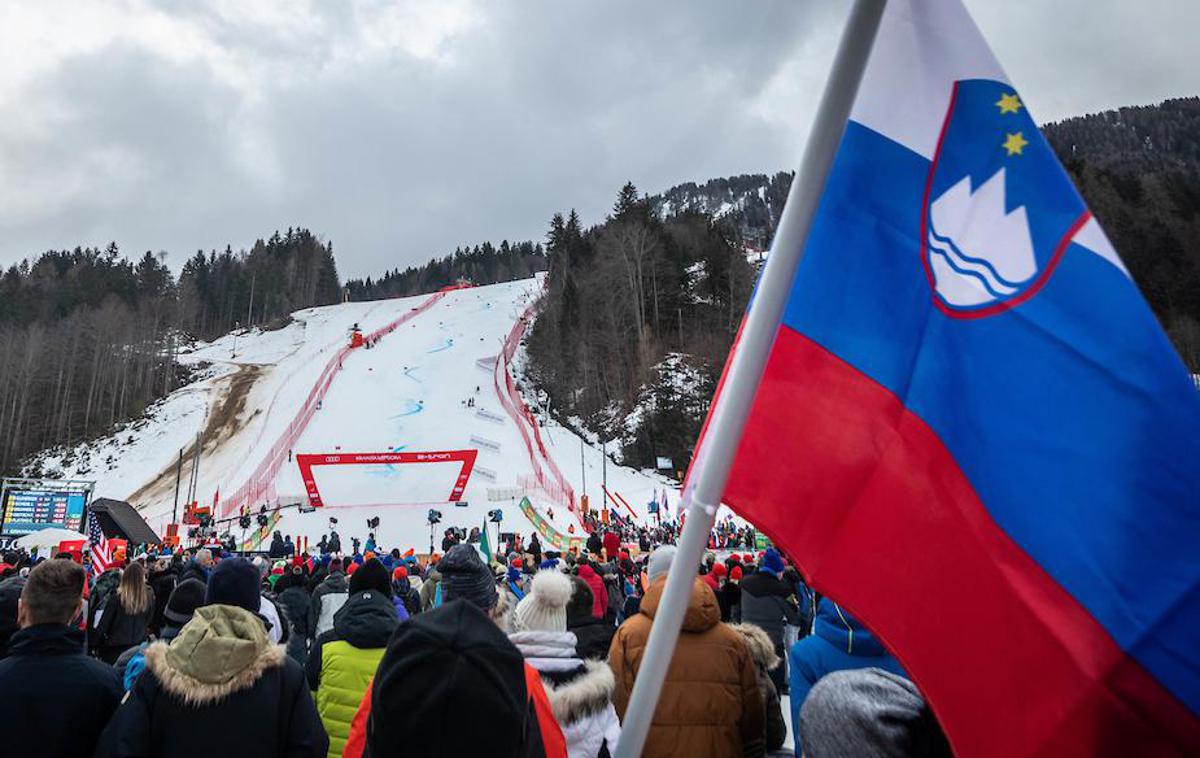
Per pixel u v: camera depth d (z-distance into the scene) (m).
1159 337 1.80
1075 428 1.87
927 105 2.28
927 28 2.32
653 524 47.50
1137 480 1.76
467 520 40.59
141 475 64.44
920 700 1.91
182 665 2.60
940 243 2.21
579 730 2.73
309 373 82.31
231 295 133.12
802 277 2.42
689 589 1.86
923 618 2.00
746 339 1.85
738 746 3.22
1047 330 1.97
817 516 2.23
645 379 74.50
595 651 4.18
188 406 79.38
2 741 2.64
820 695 1.94
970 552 1.98
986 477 1.99
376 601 3.89
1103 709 1.73
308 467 41.91
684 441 63.81
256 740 2.61
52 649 2.82
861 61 1.76
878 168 2.33
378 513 41.38
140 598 6.66
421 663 1.55
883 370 2.24
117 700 2.95
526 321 102.06
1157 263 74.62
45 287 127.12
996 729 1.84
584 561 10.52
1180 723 1.66
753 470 2.33
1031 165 2.10
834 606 3.20
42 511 30.39
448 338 93.44
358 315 124.62
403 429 61.31
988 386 2.04
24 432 79.50
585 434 71.31
